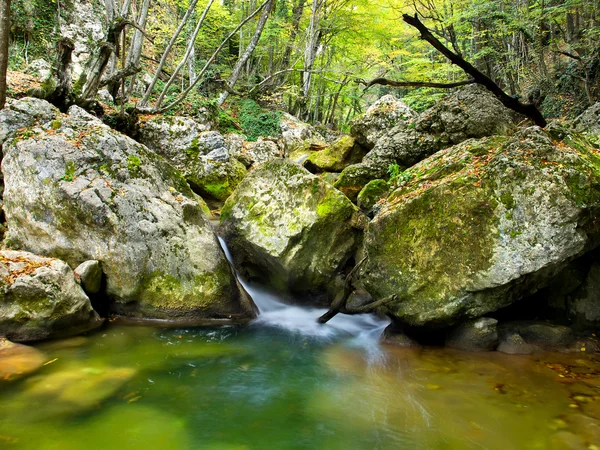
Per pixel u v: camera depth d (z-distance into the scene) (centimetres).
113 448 286
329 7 2181
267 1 1224
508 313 496
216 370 426
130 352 450
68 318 467
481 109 822
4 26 699
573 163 413
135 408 341
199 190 1084
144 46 1995
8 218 562
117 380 385
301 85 2278
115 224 527
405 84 761
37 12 1462
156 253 545
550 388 371
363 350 494
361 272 523
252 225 638
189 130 1099
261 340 521
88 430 305
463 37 1561
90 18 1666
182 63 1203
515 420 323
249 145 1485
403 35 2161
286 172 655
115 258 527
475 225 432
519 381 385
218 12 1992
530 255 405
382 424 329
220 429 320
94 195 529
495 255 419
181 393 373
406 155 903
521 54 1402
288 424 330
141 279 534
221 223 687
